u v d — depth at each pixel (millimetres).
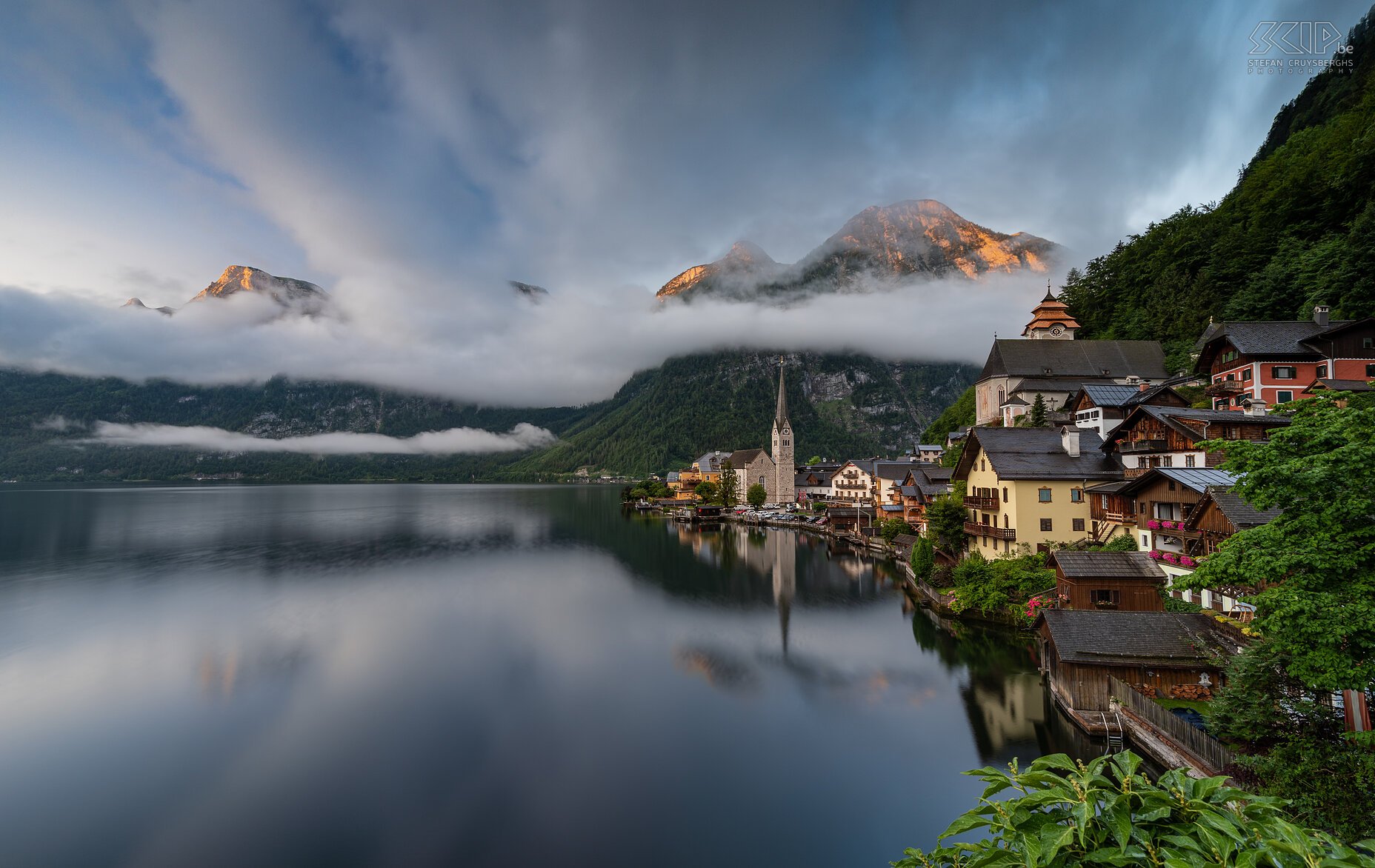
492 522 138625
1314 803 15258
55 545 97875
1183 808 5820
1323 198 79250
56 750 30953
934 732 31234
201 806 26172
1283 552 16141
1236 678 20562
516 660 44125
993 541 54219
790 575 73438
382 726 33562
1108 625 29250
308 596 63938
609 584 70250
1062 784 6020
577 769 28969
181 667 42625
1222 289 90188
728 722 33500
